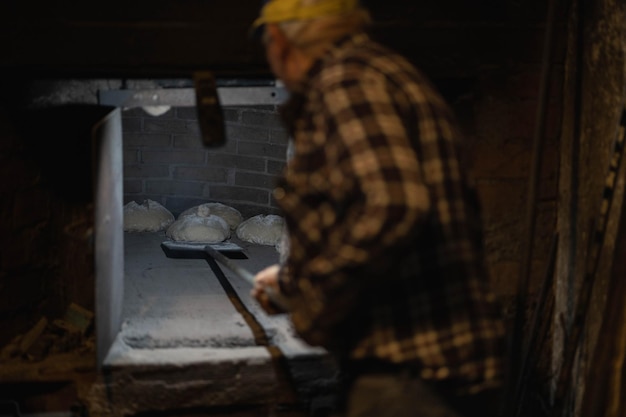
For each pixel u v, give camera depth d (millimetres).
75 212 2723
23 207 2613
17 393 2645
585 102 2625
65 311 2783
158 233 4113
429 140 1659
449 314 1693
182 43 2514
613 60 2465
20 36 2438
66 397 2668
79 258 2760
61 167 2664
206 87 2348
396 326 1716
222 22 2516
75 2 2443
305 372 2773
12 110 2527
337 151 1570
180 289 3342
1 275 2602
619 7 2418
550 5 2494
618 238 2312
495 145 2775
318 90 1642
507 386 2596
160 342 2811
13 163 2561
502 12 2654
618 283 2307
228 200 4355
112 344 2750
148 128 4266
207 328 2914
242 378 2746
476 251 1723
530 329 2783
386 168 1521
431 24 2619
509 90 2734
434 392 1746
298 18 1702
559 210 2811
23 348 2664
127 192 4312
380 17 2588
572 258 2725
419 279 1688
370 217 1510
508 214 2826
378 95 1602
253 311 3107
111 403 2684
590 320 2611
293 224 1723
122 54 2496
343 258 1548
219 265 3684
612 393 2338
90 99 2623
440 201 1661
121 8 2467
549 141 2783
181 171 4332
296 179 1697
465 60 2668
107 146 2559
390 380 1761
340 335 1779
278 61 1771
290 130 1750
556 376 2850
